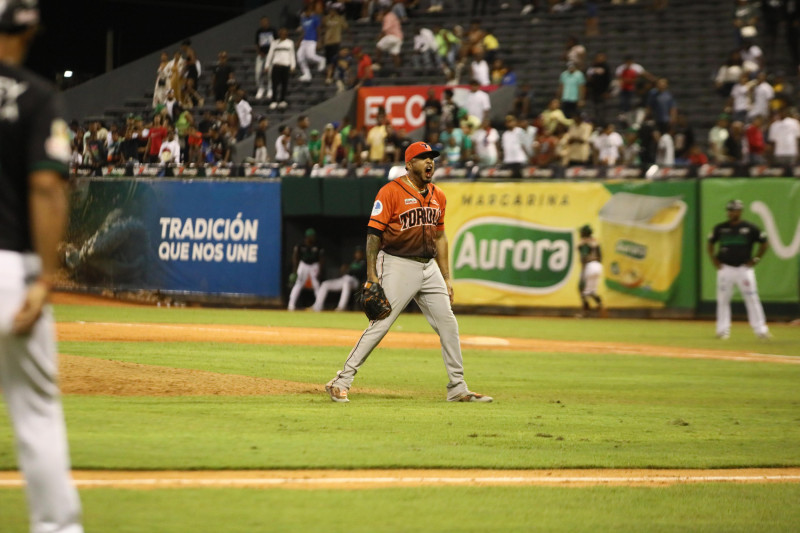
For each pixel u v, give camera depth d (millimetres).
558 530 10281
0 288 7543
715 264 39094
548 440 15695
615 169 50906
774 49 58594
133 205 57438
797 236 48281
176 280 56531
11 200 7645
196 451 13562
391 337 37531
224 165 56062
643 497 11969
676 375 26938
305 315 50125
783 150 50188
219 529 9750
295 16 74938
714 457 14719
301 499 11172
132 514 10211
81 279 58781
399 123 60156
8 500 10633
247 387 21203
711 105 58344
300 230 55812
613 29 65562
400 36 65938
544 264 51719
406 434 15703
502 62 61906
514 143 53000
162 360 26562
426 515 10688
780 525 10766
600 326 45781
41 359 7848
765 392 23531
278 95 64500
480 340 36531
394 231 19266
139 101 70188
